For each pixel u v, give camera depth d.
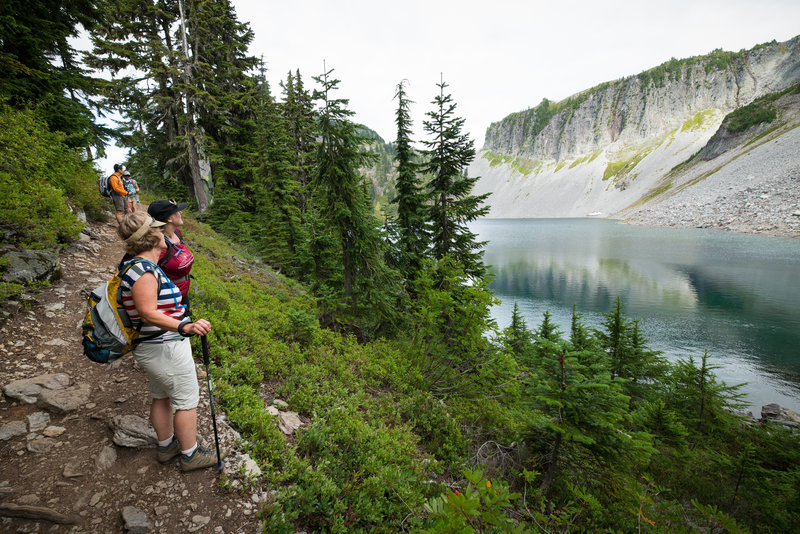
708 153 166.62
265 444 3.76
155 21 21.92
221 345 5.80
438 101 14.36
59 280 6.15
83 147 12.44
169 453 3.01
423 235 15.68
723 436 11.77
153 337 2.46
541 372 5.93
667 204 145.75
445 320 8.93
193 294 7.54
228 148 25.59
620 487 5.32
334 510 3.34
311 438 4.20
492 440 6.73
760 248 75.00
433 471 5.07
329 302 10.86
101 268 7.44
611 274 65.25
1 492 2.49
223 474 3.10
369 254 11.00
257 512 2.89
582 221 191.00
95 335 2.33
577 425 5.39
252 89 25.20
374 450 4.56
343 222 10.66
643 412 11.16
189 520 2.65
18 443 2.98
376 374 7.70
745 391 25.98
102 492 2.71
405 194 15.27
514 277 68.06
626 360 16.17
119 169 7.76
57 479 2.73
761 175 117.00
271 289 12.88
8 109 8.20
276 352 6.29
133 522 2.49
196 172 22.88
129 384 4.06
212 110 23.34
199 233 17.50
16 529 2.29
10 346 4.22
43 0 12.03
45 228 6.80
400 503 3.86
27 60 11.48
